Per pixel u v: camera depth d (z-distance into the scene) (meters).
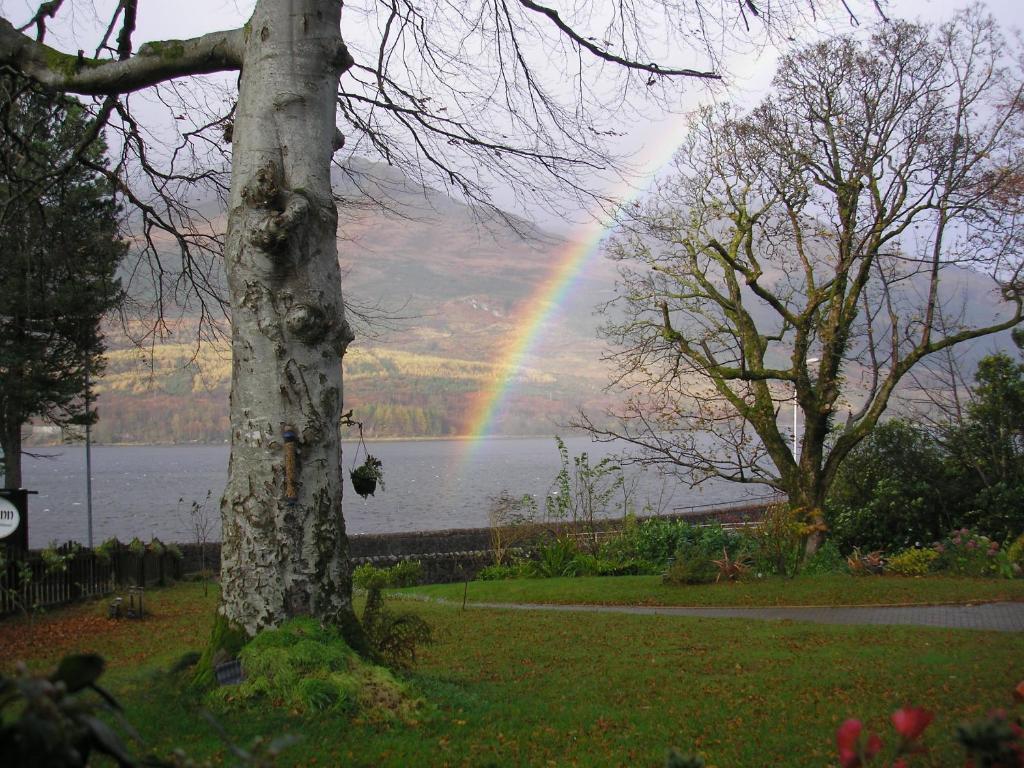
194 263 12.35
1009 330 24.89
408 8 10.30
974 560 19.72
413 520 52.12
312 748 5.79
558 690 8.23
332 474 7.45
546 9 9.84
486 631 13.13
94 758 5.33
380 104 10.70
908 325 22.45
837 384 21.88
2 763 1.87
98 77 8.35
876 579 19.23
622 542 26.55
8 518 15.41
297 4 7.54
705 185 22.36
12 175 10.55
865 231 20.98
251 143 7.44
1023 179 19.73
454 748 5.99
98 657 2.20
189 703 6.59
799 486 22.12
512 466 114.75
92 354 20.95
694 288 22.91
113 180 11.51
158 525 49.59
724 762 5.91
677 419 22.91
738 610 16.72
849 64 20.14
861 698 7.84
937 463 23.81
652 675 9.09
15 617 15.21
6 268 16.84
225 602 7.21
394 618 8.18
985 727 2.57
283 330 7.28
